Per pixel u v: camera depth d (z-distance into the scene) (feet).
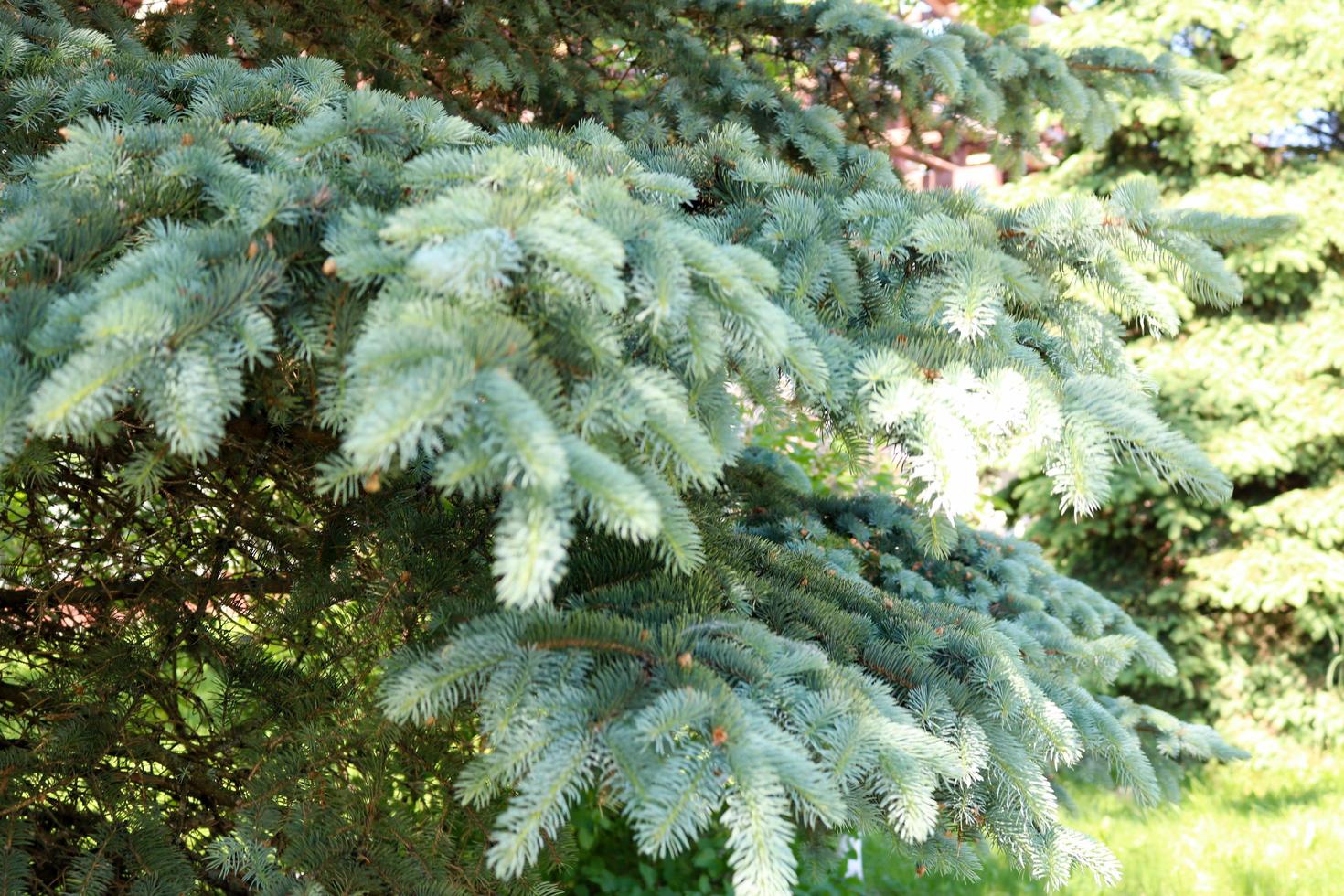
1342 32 21.65
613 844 12.47
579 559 6.61
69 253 5.67
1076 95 11.41
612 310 5.36
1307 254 22.34
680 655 5.92
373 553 7.62
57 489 7.66
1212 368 23.11
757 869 5.29
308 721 7.20
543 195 5.74
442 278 5.23
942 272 6.56
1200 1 22.63
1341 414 21.83
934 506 6.07
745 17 11.53
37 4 7.62
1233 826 16.97
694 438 5.47
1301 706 23.02
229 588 8.00
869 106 12.43
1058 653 9.09
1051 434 6.12
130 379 5.24
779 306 6.26
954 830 6.59
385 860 6.73
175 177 5.90
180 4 9.19
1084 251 6.80
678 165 7.01
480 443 5.08
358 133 6.23
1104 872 6.38
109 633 7.72
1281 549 22.66
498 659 5.82
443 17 10.73
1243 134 22.71
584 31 11.09
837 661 6.50
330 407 5.56
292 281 5.61
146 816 6.97
